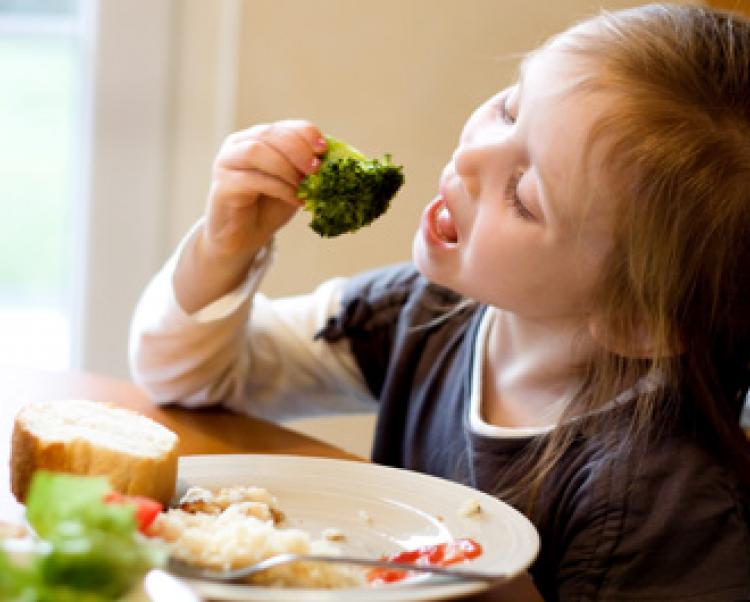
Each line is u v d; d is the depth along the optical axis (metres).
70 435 0.85
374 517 0.94
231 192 1.18
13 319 2.83
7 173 2.81
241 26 2.04
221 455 1.01
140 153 2.25
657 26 1.13
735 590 0.96
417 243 1.20
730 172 1.08
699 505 1.00
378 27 2.07
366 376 1.44
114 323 2.32
